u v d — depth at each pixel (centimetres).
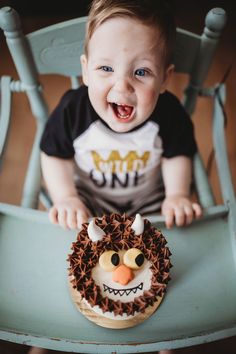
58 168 64
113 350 45
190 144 65
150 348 46
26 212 54
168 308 49
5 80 64
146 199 70
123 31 50
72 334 47
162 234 53
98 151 63
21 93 107
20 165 100
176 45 59
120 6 51
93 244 48
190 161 66
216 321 49
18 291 50
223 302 50
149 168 66
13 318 48
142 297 47
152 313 48
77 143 63
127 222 50
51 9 117
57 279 51
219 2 122
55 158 64
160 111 62
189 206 56
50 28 57
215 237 54
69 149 64
